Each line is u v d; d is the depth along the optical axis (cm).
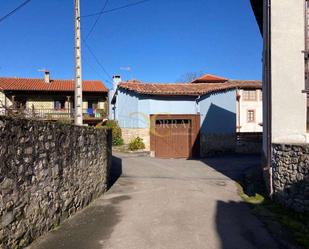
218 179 1388
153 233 715
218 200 1023
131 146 2220
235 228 759
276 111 1016
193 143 2277
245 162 1922
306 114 1010
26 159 599
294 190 895
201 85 2505
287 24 1015
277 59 1017
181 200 1009
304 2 1016
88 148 960
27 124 603
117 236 691
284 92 1012
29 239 609
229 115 2452
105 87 3488
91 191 982
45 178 678
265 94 1263
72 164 830
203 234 715
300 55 1009
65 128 786
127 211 884
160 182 1290
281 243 674
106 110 3375
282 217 847
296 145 894
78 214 845
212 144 2341
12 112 683
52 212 713
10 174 544
